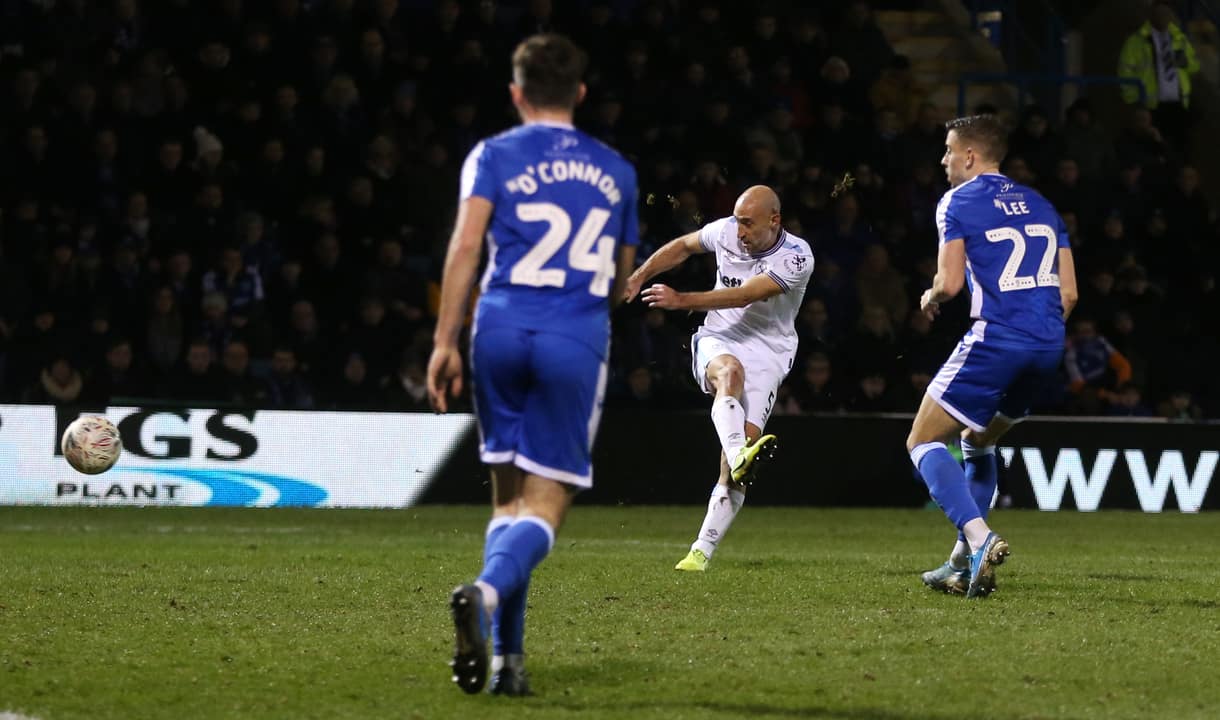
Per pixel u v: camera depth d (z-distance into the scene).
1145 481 41.16
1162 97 56.09
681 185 44.31
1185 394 45.84
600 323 12.05
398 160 44.75
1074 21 60.91
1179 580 21.17
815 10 53.91
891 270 45.41
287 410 37.03
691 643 14.70
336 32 45.72
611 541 29.17
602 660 13.78
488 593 11.25
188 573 20.55
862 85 51.00
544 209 11.89
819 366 41.81
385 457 37.69
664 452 39.09
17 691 12.30
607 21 48.34
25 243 39.50
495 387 11.92
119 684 12.62
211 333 39.72
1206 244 51.78
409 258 44.66
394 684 12.68
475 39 46.78
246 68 44.16
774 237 21.20
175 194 42.38
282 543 26.89
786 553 26.28
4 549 24.70
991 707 11.94
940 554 26.33
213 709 11.73
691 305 20.61
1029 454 40.44
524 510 11.99
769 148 46.88
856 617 16.45
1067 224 49.00
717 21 49.81
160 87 43.59
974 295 18.61
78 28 43.69
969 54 59.69
